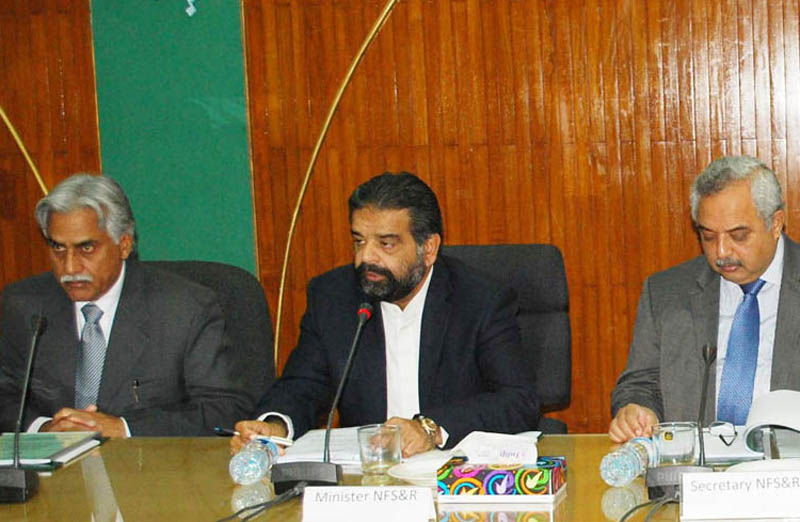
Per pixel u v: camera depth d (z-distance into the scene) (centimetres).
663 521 168
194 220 413
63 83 415
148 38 408
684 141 381
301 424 255
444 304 266
